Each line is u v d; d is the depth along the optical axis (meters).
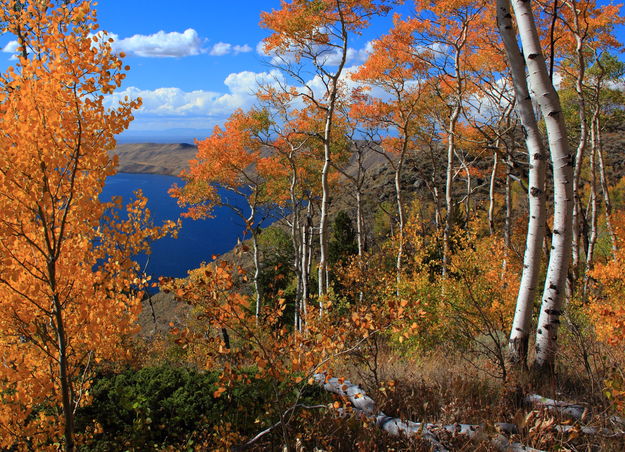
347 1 10.63
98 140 3.23
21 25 3.16
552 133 4.67
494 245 11.96
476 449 3.36
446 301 7.78
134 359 6.39
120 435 4.67
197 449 4.32
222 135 19.05
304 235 15.06
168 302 33.25
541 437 3.38
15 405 3.61
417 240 13.92
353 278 11.82
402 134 17.69
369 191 40.16
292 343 3.91
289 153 19.11
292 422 4.40
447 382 4.92
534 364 4.93
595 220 13.35
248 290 17.78
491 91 14.55
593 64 13.05
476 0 12.03
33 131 2.95
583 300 10.01
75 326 3.67
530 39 4.62
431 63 14.23
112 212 3.68
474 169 19.28
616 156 35.34
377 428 3.90
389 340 8.03
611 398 3.70
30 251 3.42
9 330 3.53
